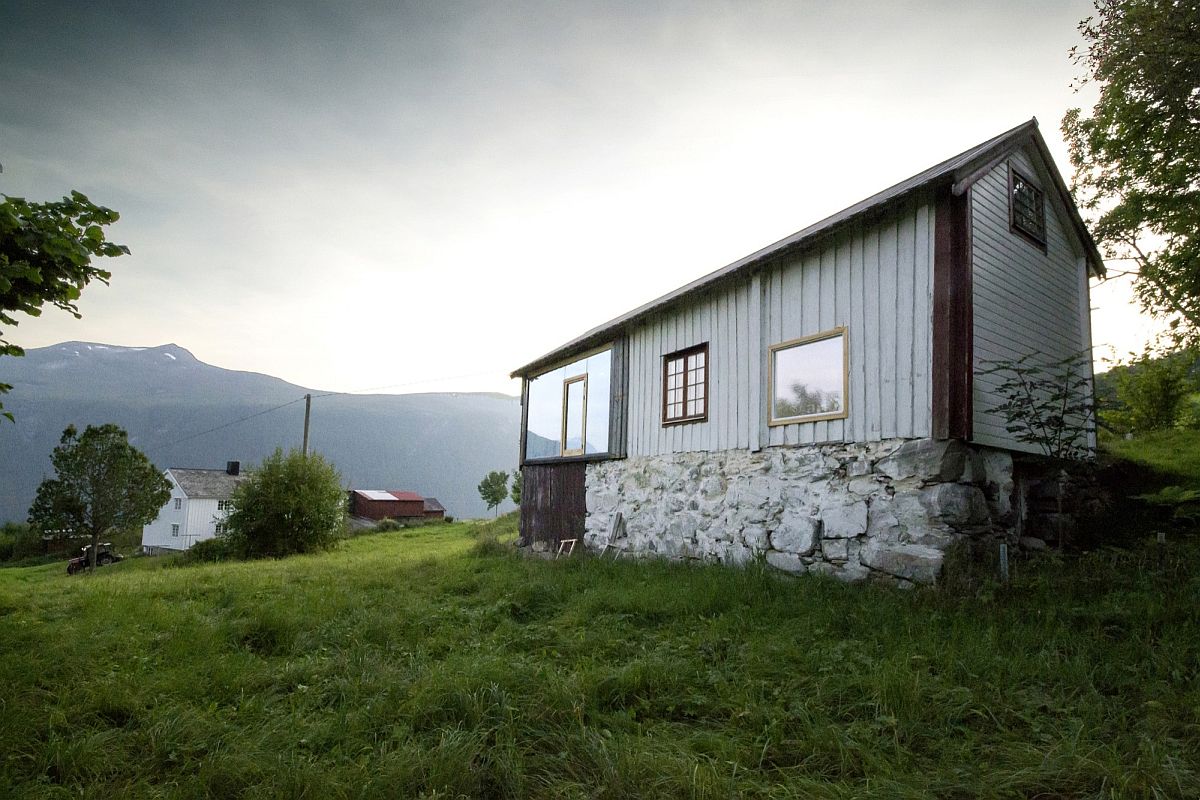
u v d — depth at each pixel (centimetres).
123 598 737
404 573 955
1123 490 930
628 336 1160
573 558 1020
